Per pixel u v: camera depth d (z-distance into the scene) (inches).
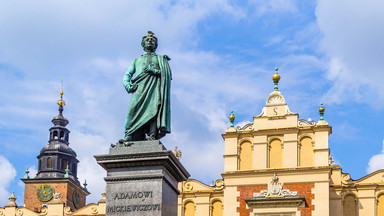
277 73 1638.8
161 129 615.8
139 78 627.5
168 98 628.7
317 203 1503.4
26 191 2827.3
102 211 1695.4
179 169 612.7
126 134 615.5
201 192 1636.3
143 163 581.9
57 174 2928.2
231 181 1577.3
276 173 1550.2
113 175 584.4
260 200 1531.7
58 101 3147.1
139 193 576.1
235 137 1614.2
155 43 651.5
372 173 1541.6
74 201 2896.2
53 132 3053.6
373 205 1519.4
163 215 574.9
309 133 1567.4
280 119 1594.5
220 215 1616.6
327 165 1526.8
